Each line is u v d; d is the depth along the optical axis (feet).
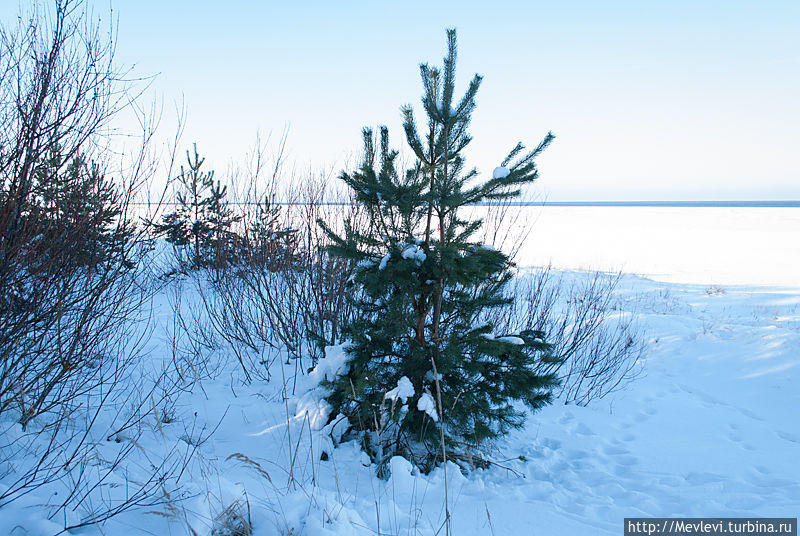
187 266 32.32
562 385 22.22
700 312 37.40
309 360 20.15
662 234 114.21
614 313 35.01
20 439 9.93
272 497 9.56
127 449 10.81
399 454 13.20
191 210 33.12
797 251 81.20
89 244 11.39
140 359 18.45
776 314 35.94
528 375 12.91
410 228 12.55
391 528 9.37
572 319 30.58
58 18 9.64
